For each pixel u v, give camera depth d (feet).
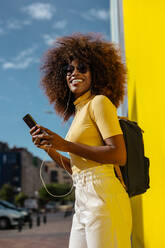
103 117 5.51
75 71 6.70
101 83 6.81
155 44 7.62
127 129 6.08
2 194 285.02
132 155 5.93
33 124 5.71
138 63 10.21
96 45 6.93
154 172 8.37
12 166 342.64
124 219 5.36
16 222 47.47
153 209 8.65
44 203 212.84
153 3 7.75
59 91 7.48
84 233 5.66
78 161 5.83
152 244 8.99
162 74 7.05
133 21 11.11
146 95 8.99
